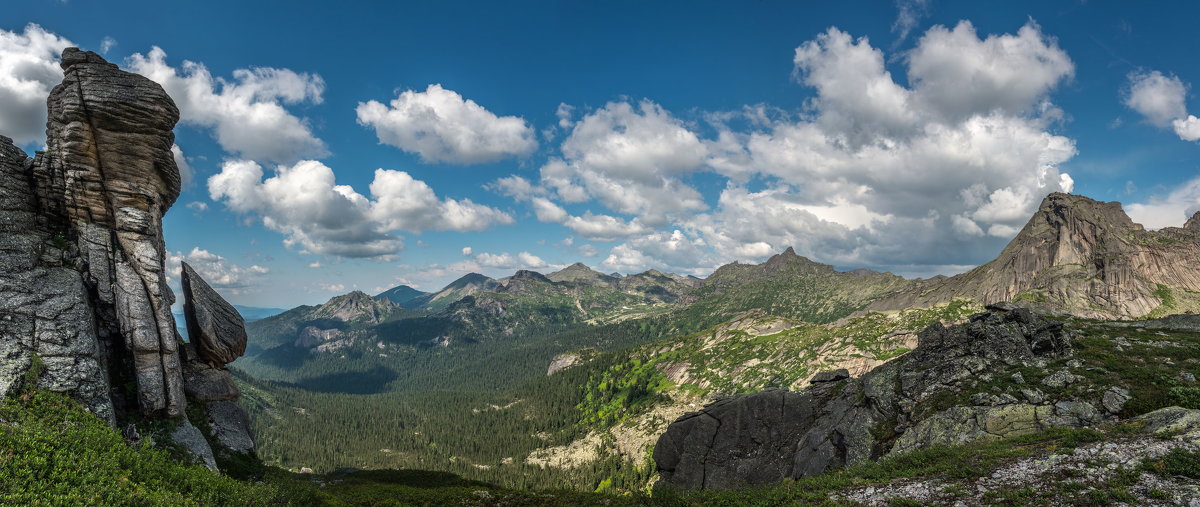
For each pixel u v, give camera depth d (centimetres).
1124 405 3231
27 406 2544
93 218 3531
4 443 2073
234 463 3856
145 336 3419
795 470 4312
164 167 3838
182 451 3359
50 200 3488
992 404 3647
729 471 4688
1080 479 2275
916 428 3741
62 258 3325
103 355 3269
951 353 4434
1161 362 3756
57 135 3497
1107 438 2683
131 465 2434
